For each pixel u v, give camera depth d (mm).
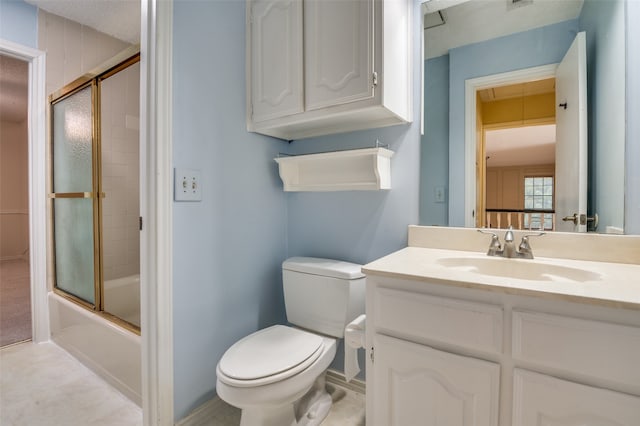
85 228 2053
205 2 1393
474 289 831
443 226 1416
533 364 777
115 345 1665
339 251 1677
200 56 1368
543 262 1106
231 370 1091
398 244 1506
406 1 1420
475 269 1176
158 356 1218
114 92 2201
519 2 1280
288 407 1261
